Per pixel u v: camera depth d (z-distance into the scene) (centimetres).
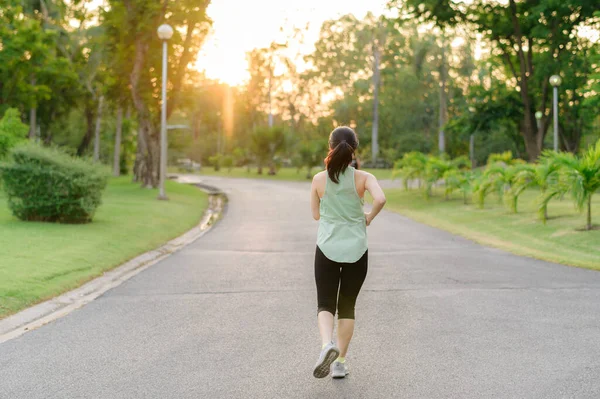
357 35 7312
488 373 474
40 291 795
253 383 457
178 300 792
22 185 1535
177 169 9144
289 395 430
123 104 4041
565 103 3956
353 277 463
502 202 2356
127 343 576
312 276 992
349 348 552
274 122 10138
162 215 2069
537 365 493
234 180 6078
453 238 1603
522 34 3766
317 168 8050
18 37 4331
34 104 4753
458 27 3791
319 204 478
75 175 1559
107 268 1058
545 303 748
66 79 4944
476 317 673
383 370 486
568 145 4141
